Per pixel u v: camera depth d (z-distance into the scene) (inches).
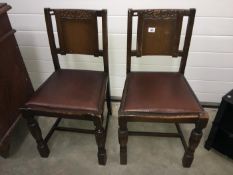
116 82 75.5
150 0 58.6
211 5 57.3
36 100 50.0
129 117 46.8
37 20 65.5
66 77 56.9
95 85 54.0
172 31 52.4
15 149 62.4
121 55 69.1
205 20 59.9
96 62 71.7
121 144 52.2
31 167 57.7
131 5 59.9
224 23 59.7
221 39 62.6
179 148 61.7
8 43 55.1
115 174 55.5
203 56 66.6
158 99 48.8
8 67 55.6
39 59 74.0
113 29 64.3
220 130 57.3
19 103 61.5
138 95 50.1
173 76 56.7
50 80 56.2
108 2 60.0
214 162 57.5
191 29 51.9
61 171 56.6
